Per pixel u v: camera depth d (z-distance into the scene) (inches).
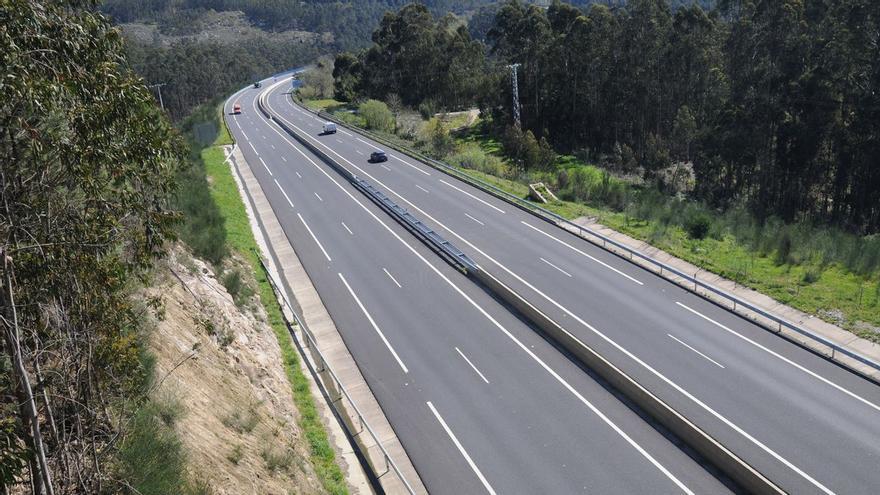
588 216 1550.2
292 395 810.8
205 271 969.5
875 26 1878.7
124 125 393.1
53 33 352.5
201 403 595.8
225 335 807.7
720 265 1220.5
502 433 740.7
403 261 1296.8
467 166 2198.6
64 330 383.9
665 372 854.5
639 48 2790.4
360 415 721.6
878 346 898.7
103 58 388.8
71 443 405.4
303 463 645.3
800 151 1957.4
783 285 1115.9
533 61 3186.5
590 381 834.8
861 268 1165.1
